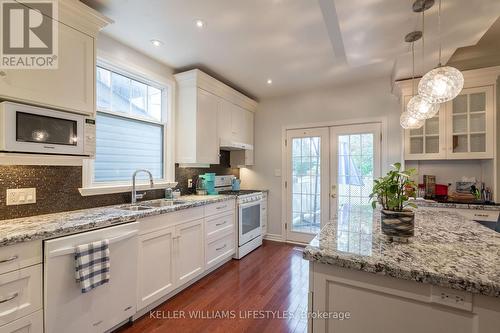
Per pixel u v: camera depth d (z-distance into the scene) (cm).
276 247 400
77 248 158
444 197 301
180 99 325
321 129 406
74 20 187
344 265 104
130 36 244
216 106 353
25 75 162
